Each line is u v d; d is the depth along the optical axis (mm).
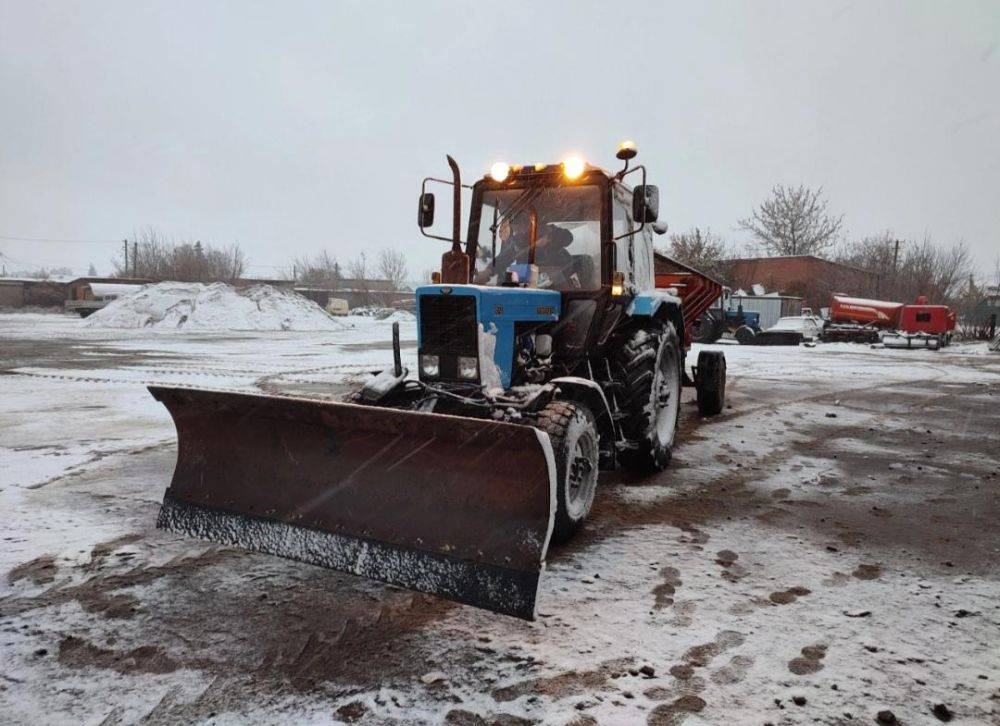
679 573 3533
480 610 3100
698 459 6137
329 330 29688
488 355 4141
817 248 43688
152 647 2766
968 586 3408
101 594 3240
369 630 2916
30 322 32719
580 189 5055
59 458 5895
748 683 2518
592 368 5133
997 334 25797
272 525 3393
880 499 4934
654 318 5773
